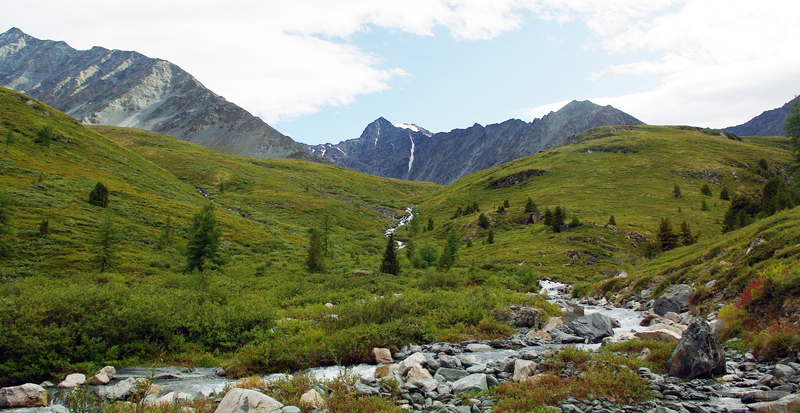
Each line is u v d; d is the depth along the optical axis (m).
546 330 21.17
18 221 61.38
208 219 60.31
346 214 169.12
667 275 38.00
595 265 79.75
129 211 84.44
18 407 10.45
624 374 11.13
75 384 12.20
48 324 14.60
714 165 174.88
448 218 167.50
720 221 109.88
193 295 24.34
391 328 18.27
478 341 19.41
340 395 10.61
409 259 92.31
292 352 15.50
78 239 61.41
